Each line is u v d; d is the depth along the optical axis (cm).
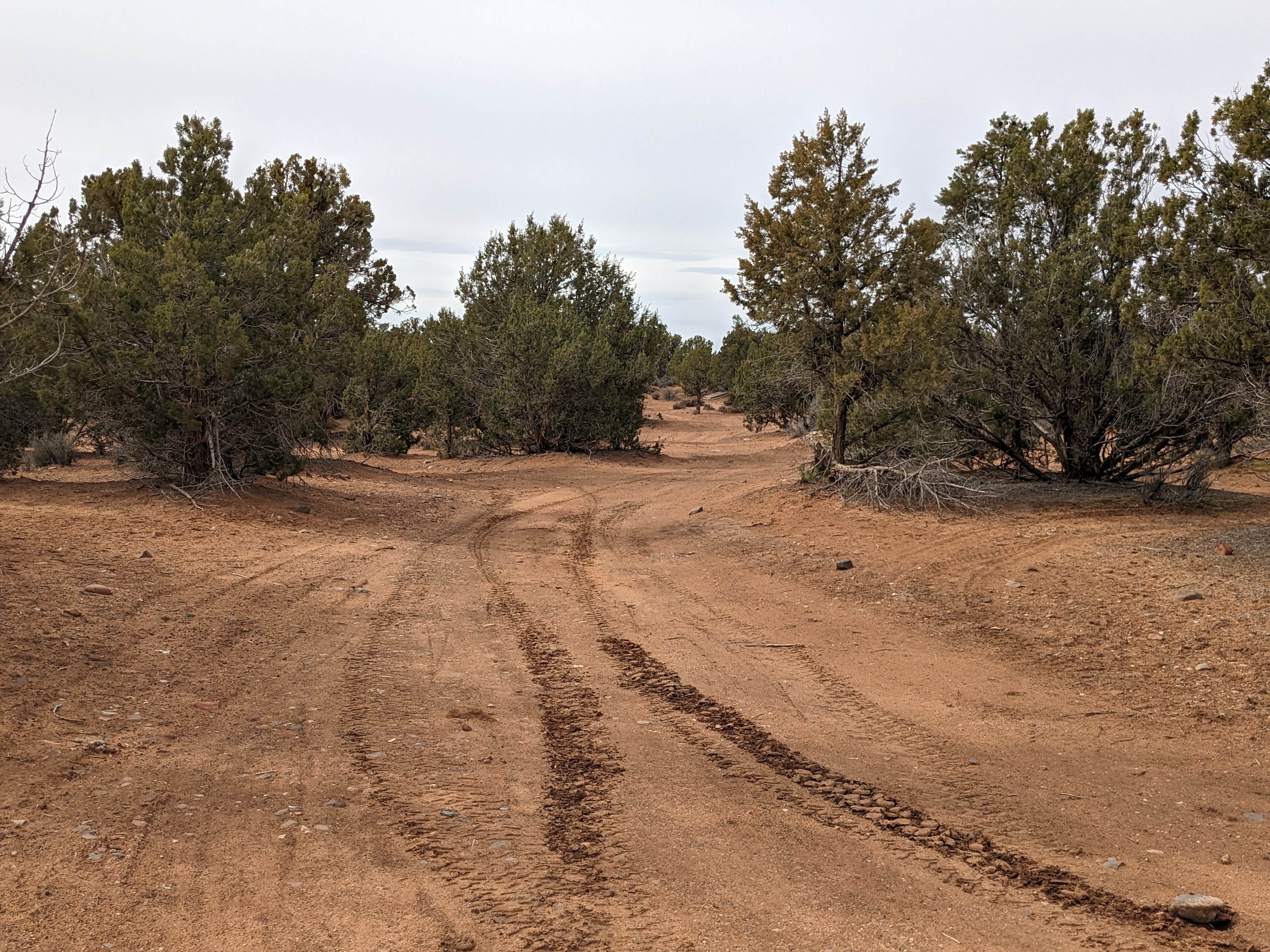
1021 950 385
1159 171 1234
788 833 505
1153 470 1911
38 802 476
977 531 1528
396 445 3459
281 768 564
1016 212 2003
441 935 376
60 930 359
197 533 1394
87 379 1578
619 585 1291
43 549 1114
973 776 609
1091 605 1059
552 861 457
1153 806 560
